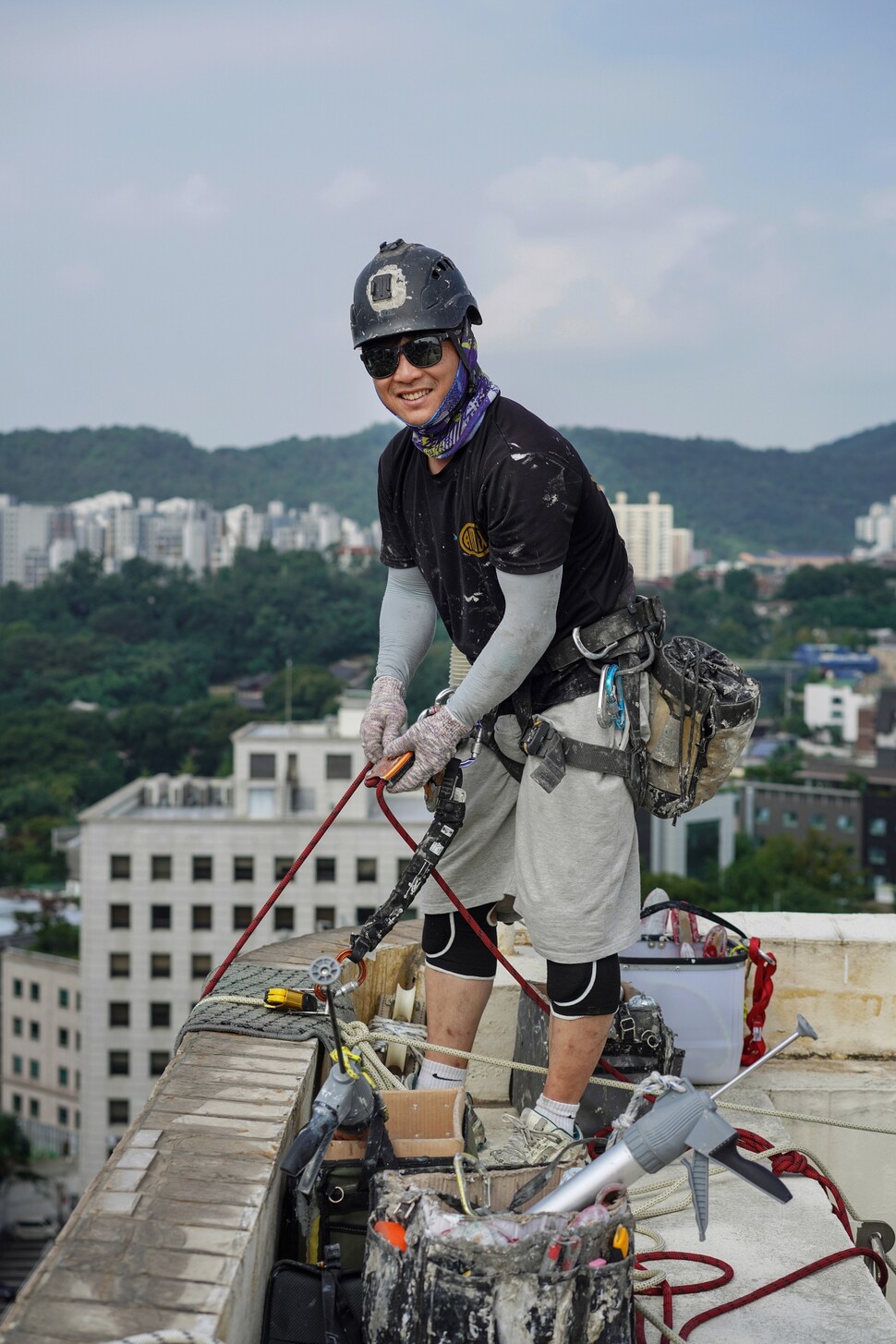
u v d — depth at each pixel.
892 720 134.88
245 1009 3.05
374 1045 3.32
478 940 3.07
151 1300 1.89
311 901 57.88
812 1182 3.25
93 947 57.91
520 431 2.68
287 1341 2.21
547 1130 2.81
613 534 2.83
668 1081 2.22
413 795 59.31
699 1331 2.59
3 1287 59.47
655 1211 2.93
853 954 4.10
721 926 3.84
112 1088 58.06
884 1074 3.97
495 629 2.88
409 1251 2.08
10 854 117.94
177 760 153.75
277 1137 2.41
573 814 2.76
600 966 2.79
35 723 154.12
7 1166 70.19
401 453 2.95
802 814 110.88
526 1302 2.01
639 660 2.78
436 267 2.68
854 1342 2.57
